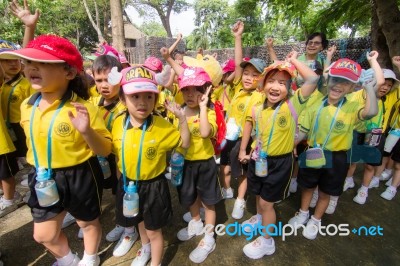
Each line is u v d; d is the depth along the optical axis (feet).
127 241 7.34
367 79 7.14
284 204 9.92
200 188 7.36
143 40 41.52
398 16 13.80
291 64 6.68
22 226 8.27
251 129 8.16
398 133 9.71
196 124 7.09
